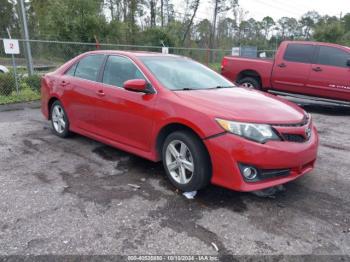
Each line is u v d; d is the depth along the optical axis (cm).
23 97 946
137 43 3005
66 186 374
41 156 471
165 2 3909
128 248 264
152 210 323
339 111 897
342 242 278
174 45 2777
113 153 488
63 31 2133
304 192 370
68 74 532
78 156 473
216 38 3966
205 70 489
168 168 374
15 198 343
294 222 307
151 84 394
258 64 946
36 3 3128
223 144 315
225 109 334
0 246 263
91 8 2200
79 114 504
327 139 599
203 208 329
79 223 298
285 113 352
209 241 275
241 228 295
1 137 564
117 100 425
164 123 364
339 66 822
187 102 354
